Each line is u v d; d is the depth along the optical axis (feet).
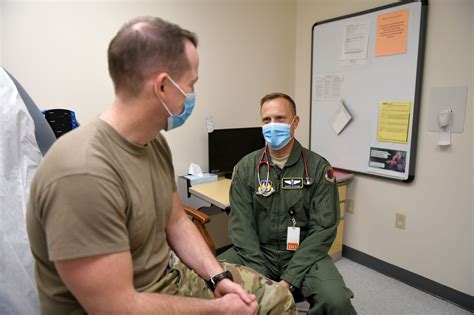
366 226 8.46
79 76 6.81
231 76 8.86
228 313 3.04
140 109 2.84
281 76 9.85
